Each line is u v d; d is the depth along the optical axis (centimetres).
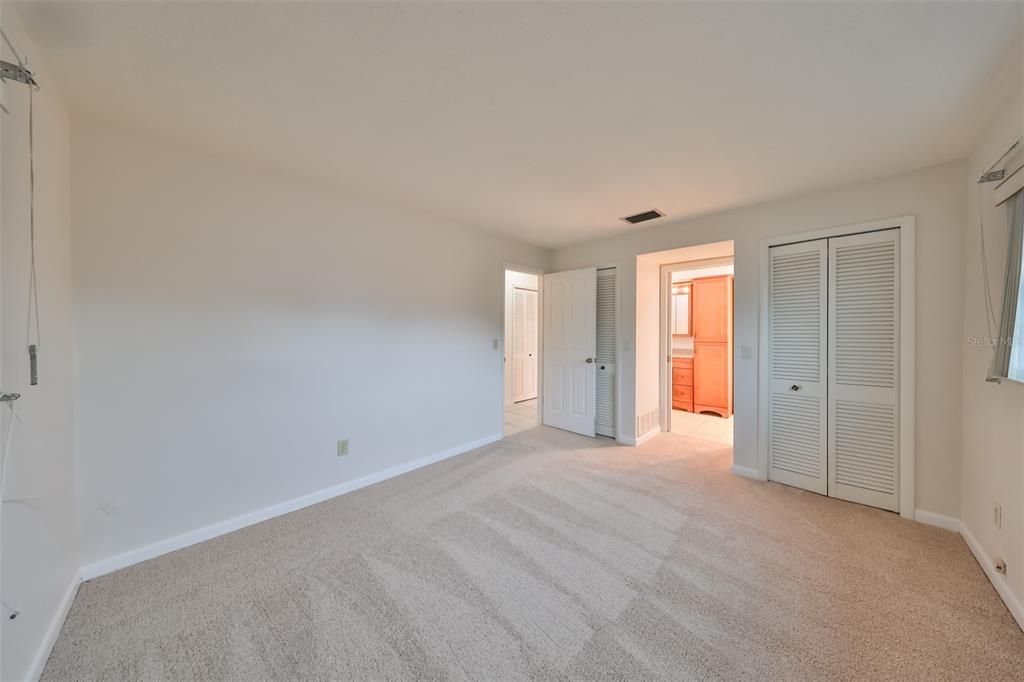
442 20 123
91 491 180
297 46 135
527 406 593
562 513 244
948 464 224
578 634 147
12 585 117
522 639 144
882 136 194
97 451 182
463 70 148
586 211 316
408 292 317
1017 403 158
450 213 324
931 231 228
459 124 186
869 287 250
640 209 309
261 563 192
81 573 177
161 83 155
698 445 392
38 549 135
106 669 132
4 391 115
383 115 179
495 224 358
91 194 181
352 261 279
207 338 216
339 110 175
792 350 284
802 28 125
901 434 239
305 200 254
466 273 366
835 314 264
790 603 163
